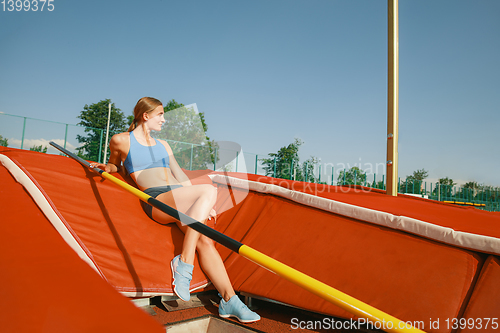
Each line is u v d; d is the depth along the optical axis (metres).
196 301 1.83
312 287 0.80
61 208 1.72
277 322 1.64
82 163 2.19
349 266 1.67
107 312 0.53
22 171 1.84
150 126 1.78
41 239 1.03
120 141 1.86
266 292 1.67
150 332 0.46
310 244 1.91
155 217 1.95
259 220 2.29
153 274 1.70
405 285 1.47
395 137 3.85
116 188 2.12
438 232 1.65
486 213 3.14
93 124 34.66
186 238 1.73
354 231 1.90
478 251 1.53
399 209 2.12
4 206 1.56
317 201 2.16
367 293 1.49
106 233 1.75
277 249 1.96
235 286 1.81
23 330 0.53
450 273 1.46
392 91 3.88
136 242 1.80
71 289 0.64
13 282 0.69
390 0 3.86
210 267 1.71
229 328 1.55
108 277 1.57
